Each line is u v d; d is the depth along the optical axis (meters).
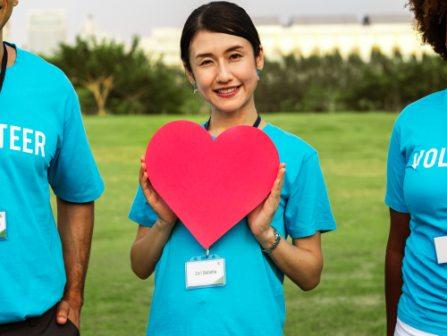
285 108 44.31
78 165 2.44
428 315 2.21
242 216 2.32
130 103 41.88
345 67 48.88
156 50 86.62
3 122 2.16
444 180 2.17
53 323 2.31
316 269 2.50
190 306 2.33
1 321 2.17
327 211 2.54
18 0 2.20
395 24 90.69
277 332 2.39
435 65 39.94
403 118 2.37
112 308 5.43
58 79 2.32
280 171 2.28
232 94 2.44
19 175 2.17
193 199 2.35
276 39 89.69
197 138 2.36
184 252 2.37
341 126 23.11
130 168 15.14
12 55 2.26
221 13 2.40
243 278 2.33
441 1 2.32
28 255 2.20
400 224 2.47
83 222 2.54
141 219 2.60
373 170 14.94
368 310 5.39
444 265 2.18
